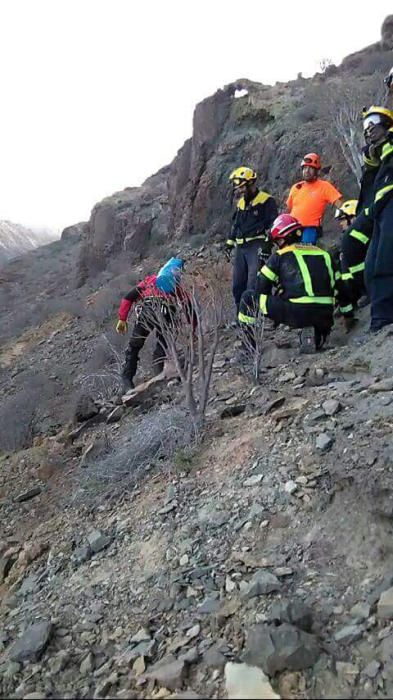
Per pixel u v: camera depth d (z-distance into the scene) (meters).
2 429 7.49
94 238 22.11
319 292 5.31
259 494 3.36
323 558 2.79
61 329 15.16
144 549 3.34
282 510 3.17
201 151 17.97
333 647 2.33
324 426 3.69
